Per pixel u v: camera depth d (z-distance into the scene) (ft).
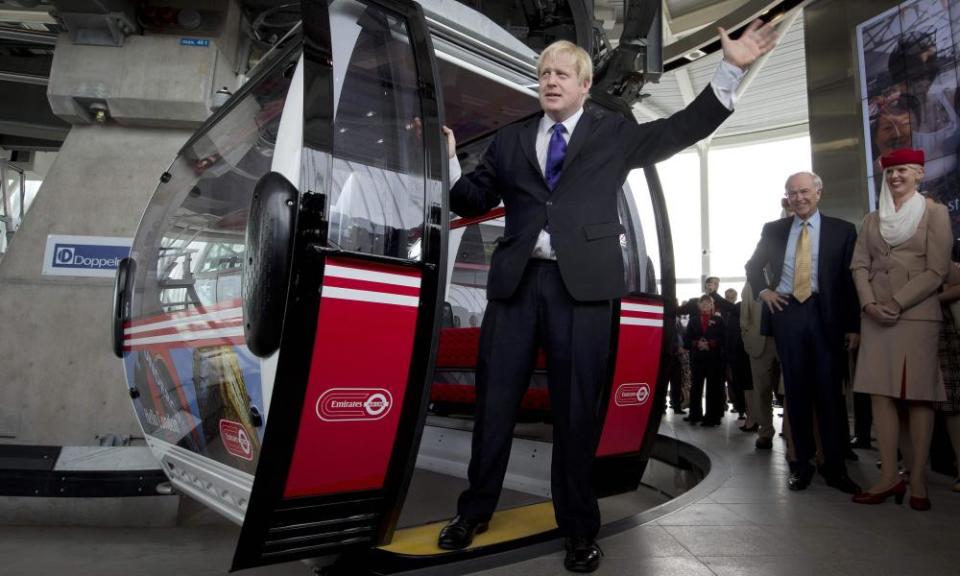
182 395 6.55
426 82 5.70
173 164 8.79
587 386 5.46
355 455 4.96
